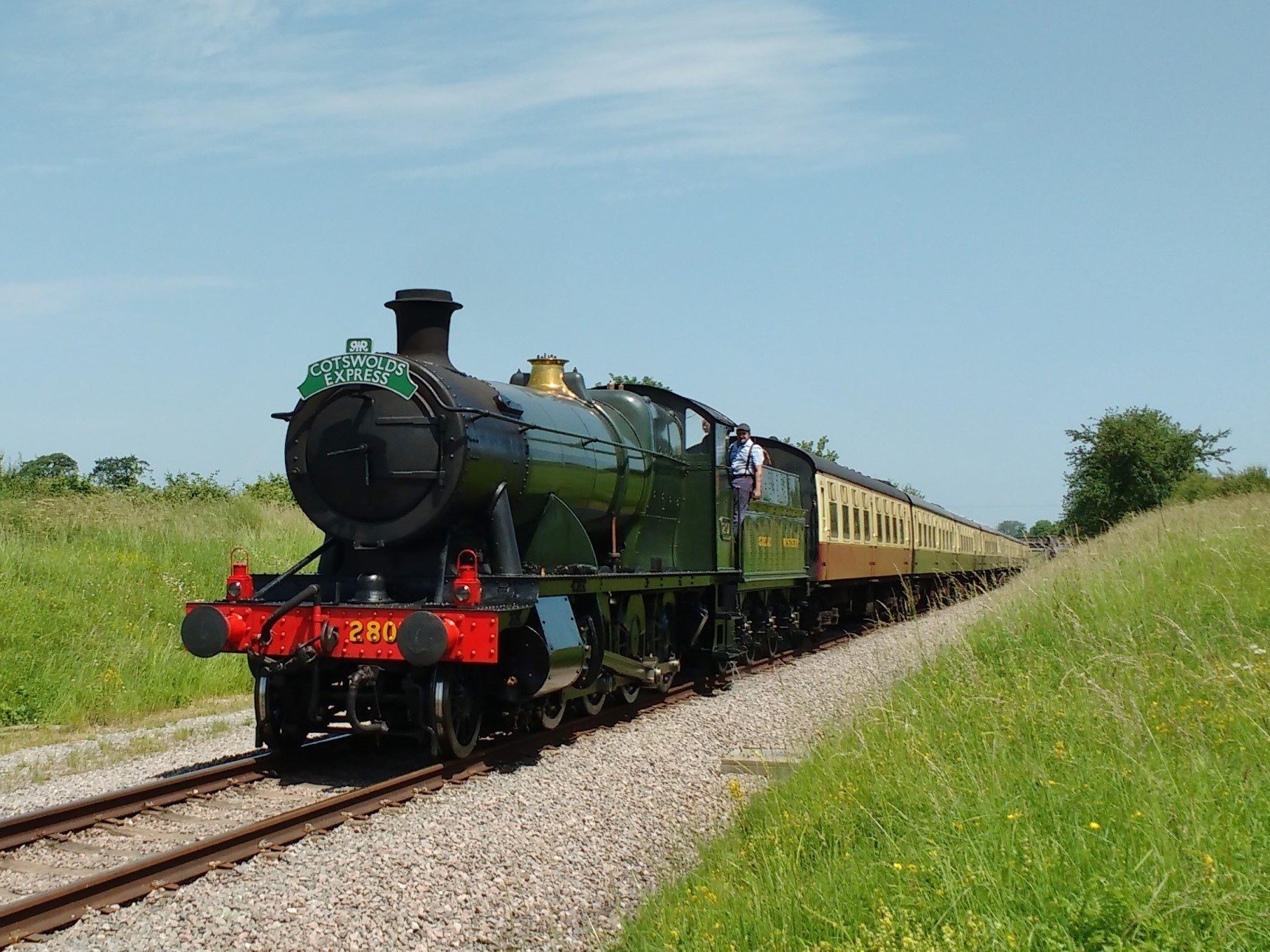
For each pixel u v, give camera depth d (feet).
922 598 102.68
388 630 29.78
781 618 63.10
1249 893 15.67
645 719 39.29
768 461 68.69
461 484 32.17
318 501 33.73
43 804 27.07
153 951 17.40
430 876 20.80
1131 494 133.08
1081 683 30.17
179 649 49.57
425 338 34.47
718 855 22.03
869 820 21.77
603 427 42.27
